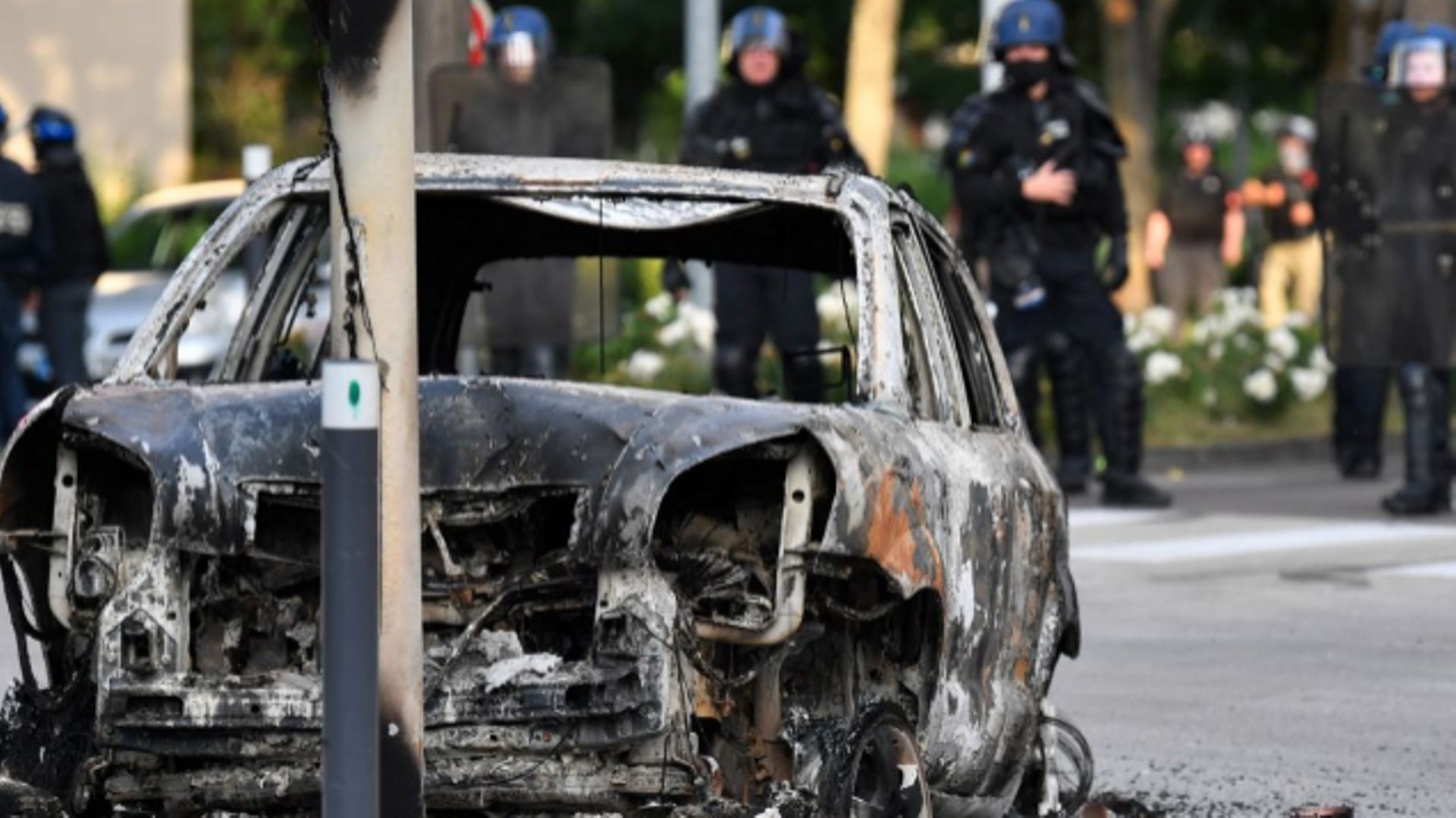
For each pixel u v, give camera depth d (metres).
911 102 98.62
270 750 12.55
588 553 12.59
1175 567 29.89
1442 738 20.22
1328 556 30.91
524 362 31.72
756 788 13.39
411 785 11.75
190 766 12.79
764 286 28.33
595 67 30.34
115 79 64.12
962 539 13.96
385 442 11.77
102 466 13.33
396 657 11.74
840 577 12.80
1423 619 26.20
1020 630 15.24
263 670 13.34
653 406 12.91
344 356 11.80
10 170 37.12
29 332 42.34
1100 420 36.31
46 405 13.12
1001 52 33.59
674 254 17.94
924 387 14.98
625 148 93.31
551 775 12.51
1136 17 64.19
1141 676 22.86
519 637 13.12
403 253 11.85
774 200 15.29
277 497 12.93
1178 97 87.00
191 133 72.12
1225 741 20.05
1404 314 34.59
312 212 15.98
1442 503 35.62
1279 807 17.75
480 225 17.56
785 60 30.09
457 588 12.98
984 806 14.69
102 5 63.88
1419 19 44.28
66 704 13.16
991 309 33.66
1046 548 15.91
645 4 88.06
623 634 12.50
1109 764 19.14
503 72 30.38
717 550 13.05
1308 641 24.77
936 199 74.00
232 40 73.31
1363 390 41.16
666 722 12.43
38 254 37.34
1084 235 34.53
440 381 13.20
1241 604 27.08
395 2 11.84
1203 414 46.88
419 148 30.42
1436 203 34.50
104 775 12.79
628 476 12.62
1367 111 34.53
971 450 14.66
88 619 12.98
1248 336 47.56
